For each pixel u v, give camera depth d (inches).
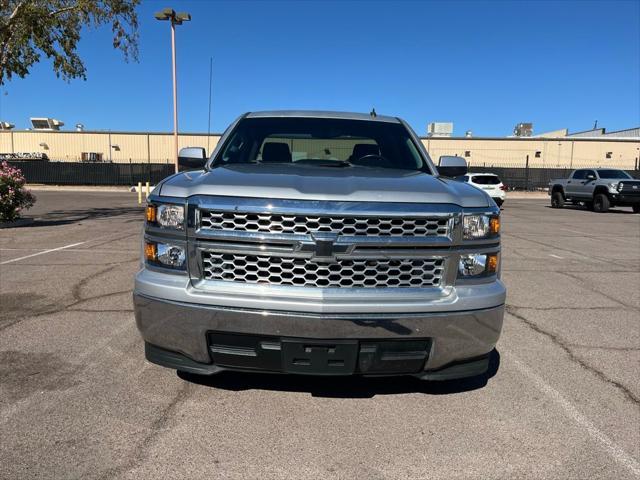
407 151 166.7
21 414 119.6
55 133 1854.1
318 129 170.4
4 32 482.6
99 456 104.0
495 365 157.1
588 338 184.5
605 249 417.4
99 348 161.9
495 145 1841.8
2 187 472.7
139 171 1584.6
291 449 108.3
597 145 1835.6
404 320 109.7
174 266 114.7
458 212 114.4
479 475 100.8
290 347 110.0
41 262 303.1
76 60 526.6
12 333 175.2
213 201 111.0
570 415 125.5
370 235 110.3
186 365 117.1
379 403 129.1
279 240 109.1
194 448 107.8
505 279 288.7
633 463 105.5
